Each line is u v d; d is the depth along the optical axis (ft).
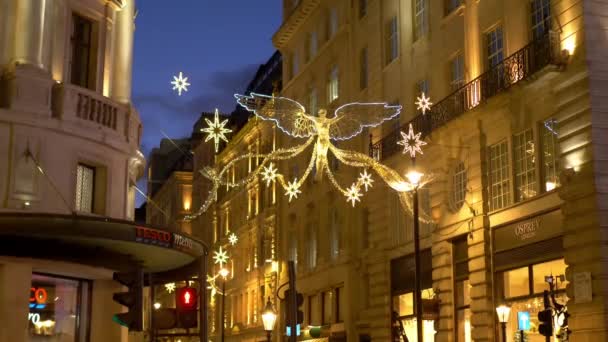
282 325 152.87
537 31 78.64
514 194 79.82
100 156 62.54
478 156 85.35
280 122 101.35
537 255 75.56
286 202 157.79
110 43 67.46
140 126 70.54
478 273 83.76
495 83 81.87
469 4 91.04
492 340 81.10
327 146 98.58
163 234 55.16
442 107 91.81
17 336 54.49
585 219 67.72
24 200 55.57
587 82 69.00
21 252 54.85
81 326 62.69
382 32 114.73
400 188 92.43
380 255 108.88
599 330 64.85
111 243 53.52
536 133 76.59
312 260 141.69
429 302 90.63
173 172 271.08
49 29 60.44
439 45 97.71
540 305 74.84
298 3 158.51
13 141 55.93
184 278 65.10
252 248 184.44
